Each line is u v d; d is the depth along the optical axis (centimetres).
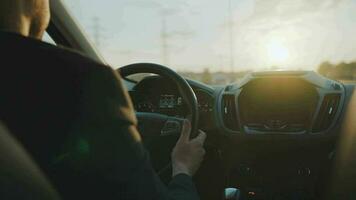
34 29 133
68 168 115
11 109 115
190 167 174
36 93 116
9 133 113
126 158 118
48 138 115
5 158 110
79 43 257
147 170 124
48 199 113
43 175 114
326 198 360
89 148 115
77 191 116
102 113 116
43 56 117
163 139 295
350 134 295
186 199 154
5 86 116
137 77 432
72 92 116
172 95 425
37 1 131
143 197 121
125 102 121
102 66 119
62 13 245
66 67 117
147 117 297
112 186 117
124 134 118
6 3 122
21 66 117
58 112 115
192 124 231
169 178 279
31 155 114
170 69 240
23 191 110
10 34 119
